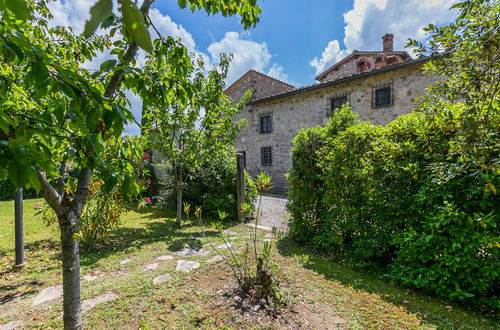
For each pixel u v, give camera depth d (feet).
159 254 11.82
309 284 8.59
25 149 2.59
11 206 26.32
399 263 8.79
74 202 4.54
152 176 28.43
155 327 6.41
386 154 9.64
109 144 5.18
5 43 2.53
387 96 27.30
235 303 7.41
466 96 6.39
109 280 9.08
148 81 4.70
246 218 19.53
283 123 37.40
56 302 7.84
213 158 18.65
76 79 3.01
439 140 8.26
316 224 12.49
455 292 7.14
